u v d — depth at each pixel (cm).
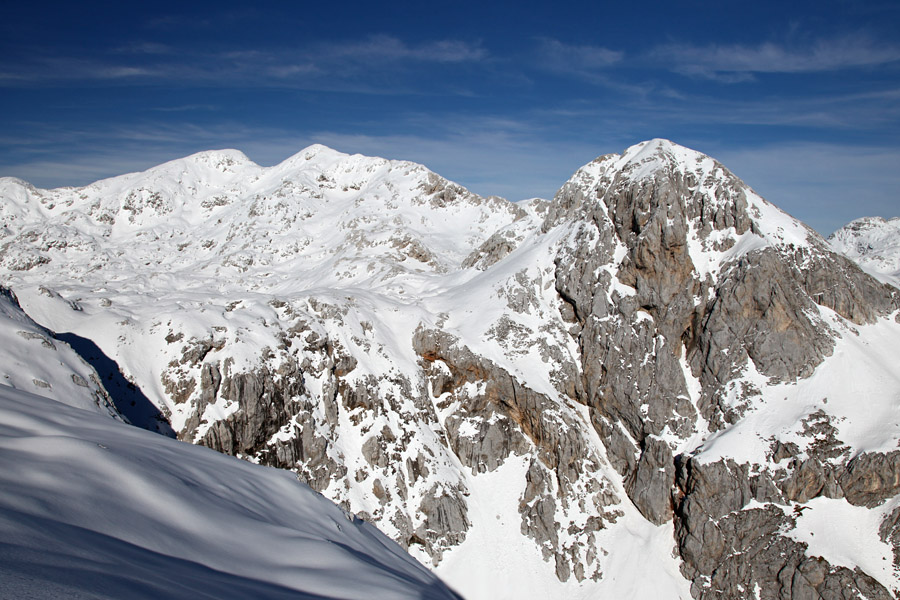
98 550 986
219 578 1119
